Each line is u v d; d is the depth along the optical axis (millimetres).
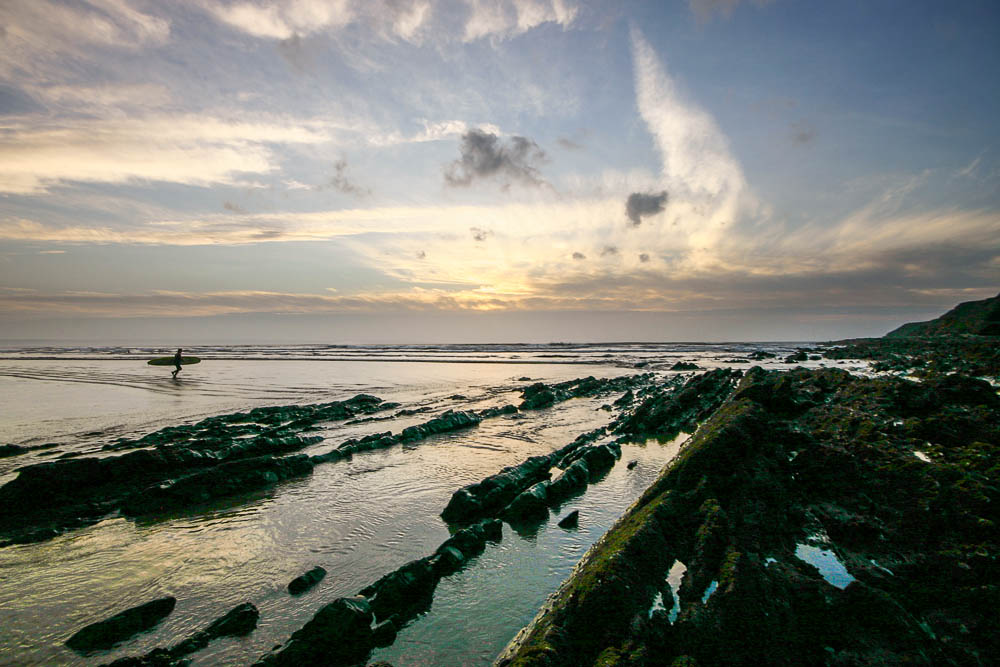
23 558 12250
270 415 30781
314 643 8133
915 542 8750
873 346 82625
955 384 18609
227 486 16984
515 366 78250
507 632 8773
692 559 8633
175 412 33375
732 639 6609
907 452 12547
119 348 171125
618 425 28016
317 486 17797
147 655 8234
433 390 46750
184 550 12633
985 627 6523
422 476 18938
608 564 8102
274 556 12180
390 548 12555
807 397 21125
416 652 8266
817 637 6613
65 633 9086
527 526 13758
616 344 199250
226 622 9023
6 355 112812
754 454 12430
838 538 9414
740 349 130500
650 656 6500
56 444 23844
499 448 23422
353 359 99375
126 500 16078
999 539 8094
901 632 6441
